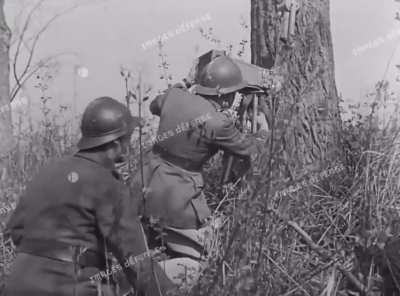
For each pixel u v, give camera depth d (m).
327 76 5.41
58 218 3.46
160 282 3.56
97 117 3.58
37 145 5.35
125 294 3.64
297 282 3.80
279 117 3.65
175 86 4.72
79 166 3.52
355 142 5.25
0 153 5.61
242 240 3.43
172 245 4.37
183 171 4.43
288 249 4.02
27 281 3.44
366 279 3.48
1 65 5.86
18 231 3.55
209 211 4.48
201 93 4.55
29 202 3.52
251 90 4.71
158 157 4.46
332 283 3.58
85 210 3.45
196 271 3.93
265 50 5.54
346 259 3.90
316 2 5.41
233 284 3.31
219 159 5.36
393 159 5.07
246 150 4.43
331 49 5.50
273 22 5.49
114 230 3.45
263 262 3.59
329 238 4.50
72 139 5.55
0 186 4.95
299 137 5.17
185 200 4.35
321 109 5.19
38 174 3.58
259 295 3.40
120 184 3.54
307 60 5.26
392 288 3.35
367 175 4.83
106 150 3.60
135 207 3.55
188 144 4.41
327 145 5.25
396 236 3.56
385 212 4.44
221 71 4.55
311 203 4.79
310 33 5.33
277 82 4.01
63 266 3.44
